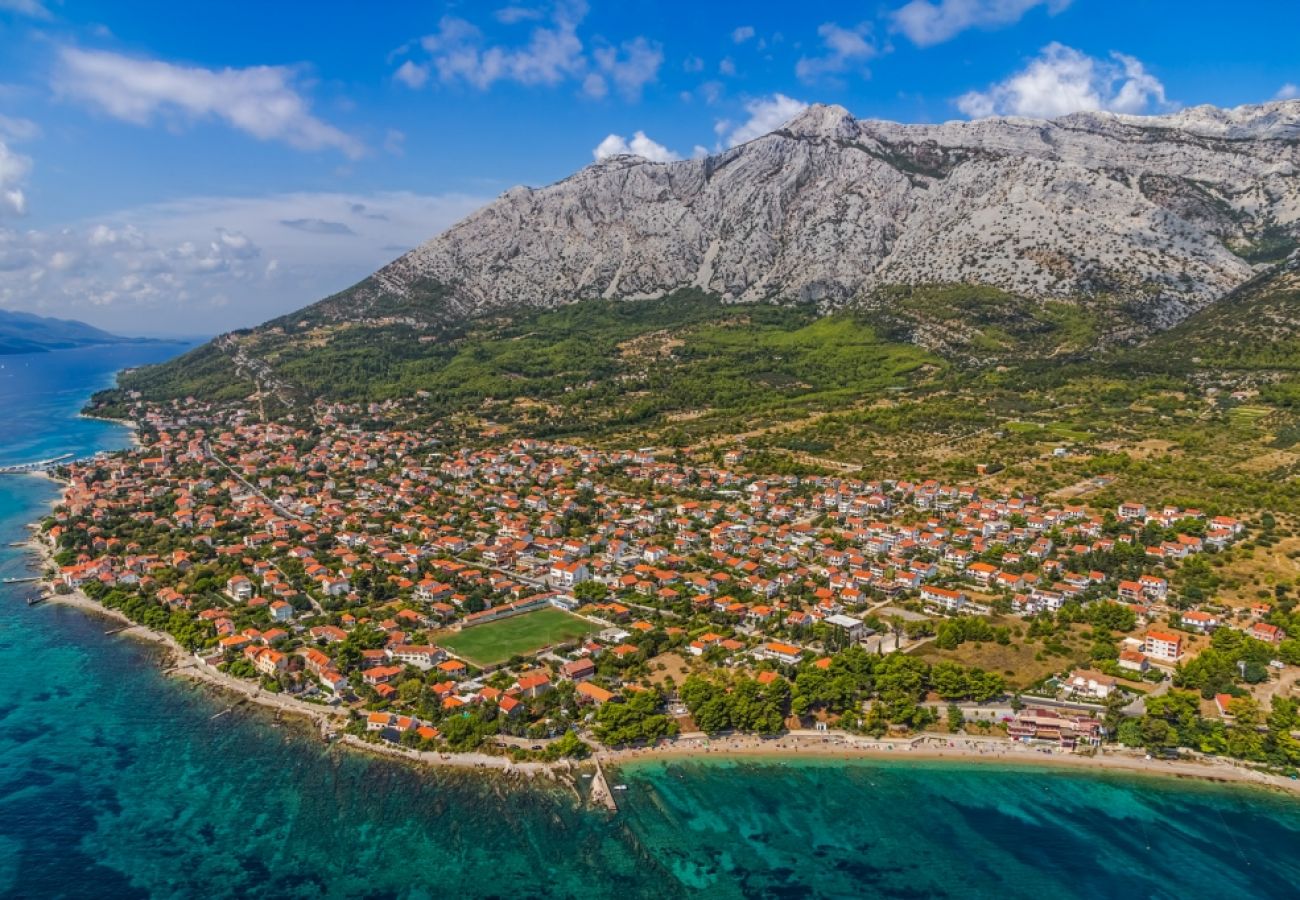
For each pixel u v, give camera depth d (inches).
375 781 7278.5
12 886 6077.8
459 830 6722.4
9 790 7150.6
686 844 6589.6
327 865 6338.6
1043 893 6058.1
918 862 6387.8
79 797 7076.8
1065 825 6747.1
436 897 6058.1
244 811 6919.3
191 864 6333.7
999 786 7229.3
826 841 6619.1
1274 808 6899.6
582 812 6919.3
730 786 7258.9
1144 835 6624.0
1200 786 7165.4
